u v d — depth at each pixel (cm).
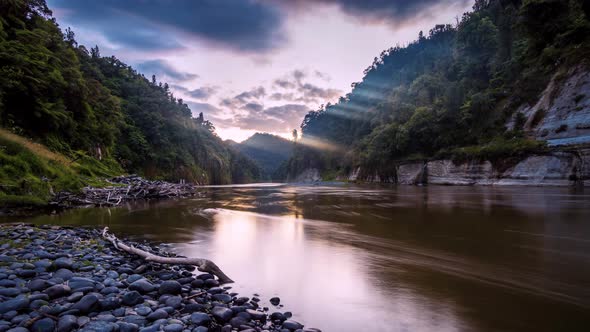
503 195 2153
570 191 2294
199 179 8862
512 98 3925
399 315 407
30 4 4019
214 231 1046
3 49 2645
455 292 482
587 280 521
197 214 1520
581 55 3044
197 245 840
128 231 1066
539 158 3006
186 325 368
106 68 8788
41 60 3183
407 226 1062
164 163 7431
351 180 8231
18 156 1734
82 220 1323
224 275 565
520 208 1418
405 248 760
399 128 6000
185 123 10212
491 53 6125
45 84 2983
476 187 3356
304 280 553
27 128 2781
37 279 467
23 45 3041
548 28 3728
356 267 620
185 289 488
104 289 456
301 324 386
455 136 4784
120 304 420
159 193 2720
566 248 721
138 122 7381
